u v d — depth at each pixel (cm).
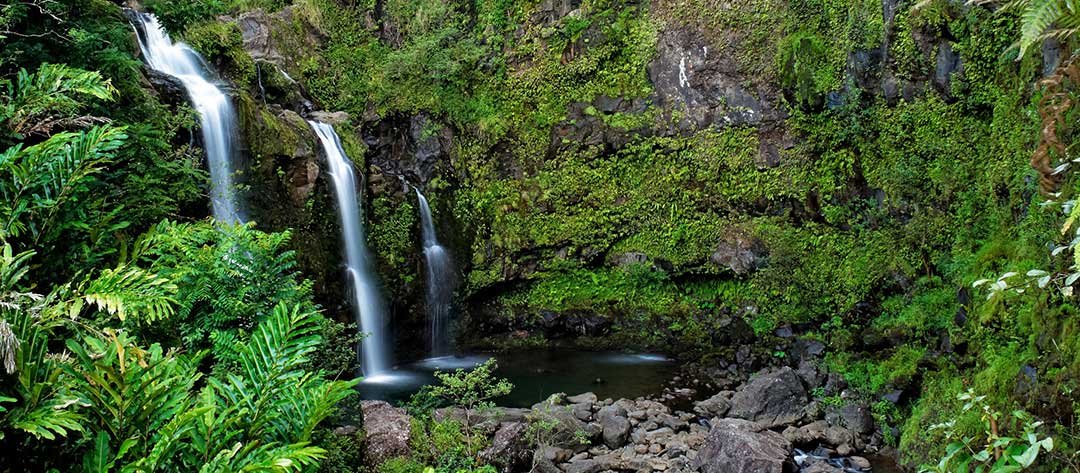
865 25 1165
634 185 1399
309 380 415
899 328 995
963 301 878
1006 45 999
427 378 1135
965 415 629
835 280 1171
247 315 546
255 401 392
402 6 1590
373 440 645
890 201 1141
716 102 1330
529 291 1445
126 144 641
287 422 388
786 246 1238
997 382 624
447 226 1421
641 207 1388
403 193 1346
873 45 1157
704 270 1316
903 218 1130
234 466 307
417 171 1438
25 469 318
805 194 1242
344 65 1555
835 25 1213
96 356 331
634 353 1277
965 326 827
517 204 1441
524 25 1484
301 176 1118
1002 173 938
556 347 1343
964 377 756
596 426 832
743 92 1304
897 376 877
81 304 322
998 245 835
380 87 1480
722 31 1323
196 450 329
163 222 509
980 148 1041
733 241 1295
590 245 1412
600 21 1412
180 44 1200
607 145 1415
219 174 988
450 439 712
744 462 691
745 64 1302
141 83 899
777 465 684
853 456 782
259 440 346
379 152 1459
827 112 1223
